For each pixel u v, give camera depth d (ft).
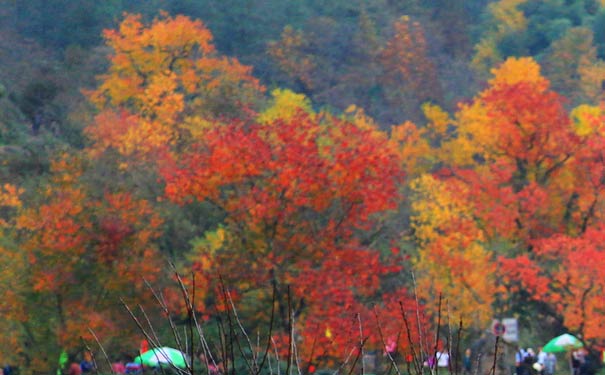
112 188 193.77
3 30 546.67
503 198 255.09
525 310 233.96
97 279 168.45
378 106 590.96
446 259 213.66
